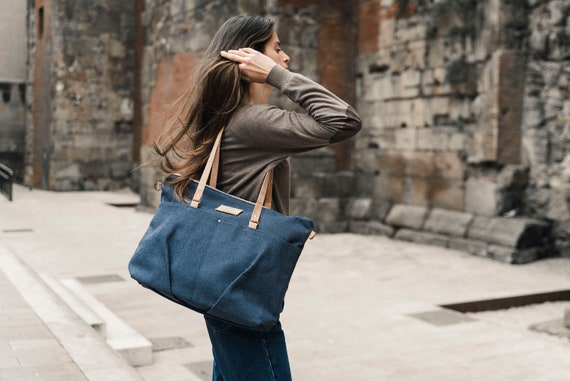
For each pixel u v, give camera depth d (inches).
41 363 133.1
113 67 854.5
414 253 392.5
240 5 466.6
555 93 378.3
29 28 922.7
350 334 215.8
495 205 387.2
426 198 438.6
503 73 383.9
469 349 200.1
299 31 473.1
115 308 248.2
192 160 73.9
